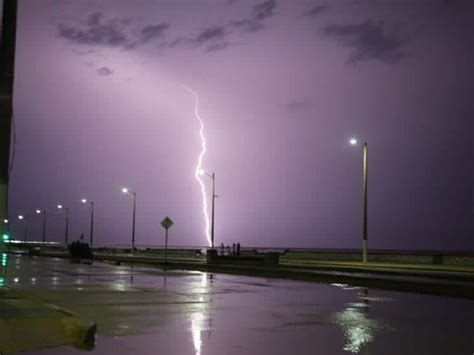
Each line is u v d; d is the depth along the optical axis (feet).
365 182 159.22
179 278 97.45
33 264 155.33
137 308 52.06
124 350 32.50
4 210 47.83
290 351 32.81
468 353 32.58
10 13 47.39
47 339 33.83
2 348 31.12
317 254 207.00
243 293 69.31
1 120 46.70
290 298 63.62
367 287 81.71
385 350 33.27
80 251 218.79
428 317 48.01
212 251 163.22
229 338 36.86
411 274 109.19
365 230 157.99
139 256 239.50
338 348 33.78
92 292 67.77
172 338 36.58
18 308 42.27
